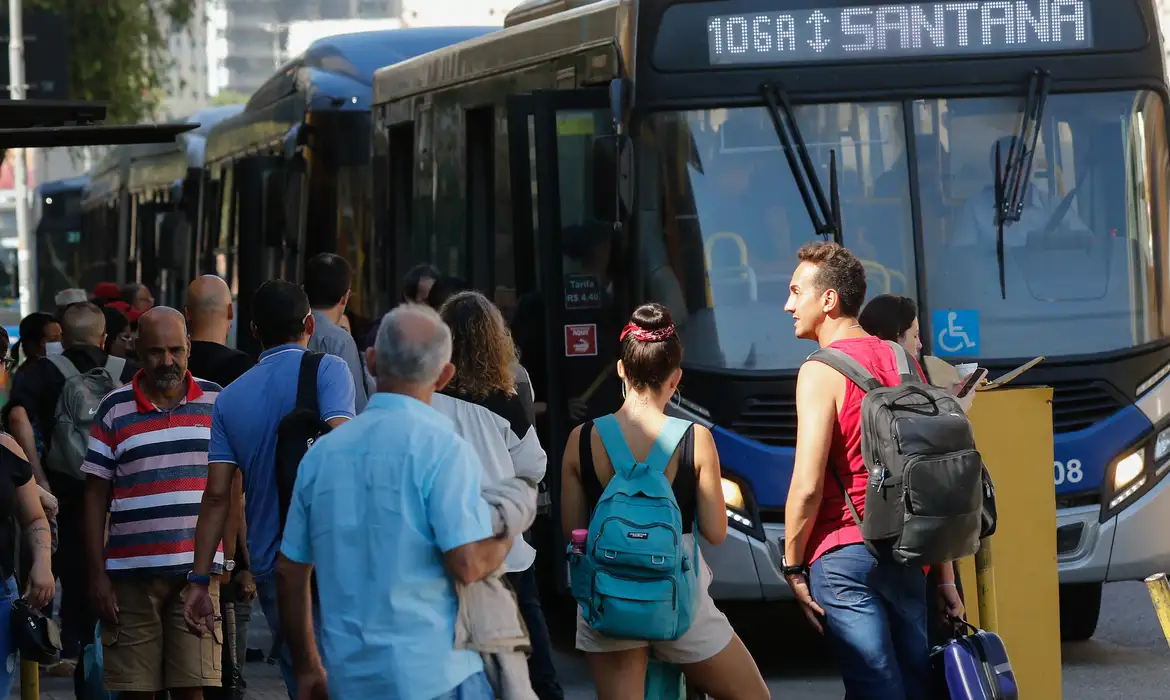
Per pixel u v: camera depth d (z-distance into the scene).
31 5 98.56
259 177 47.81
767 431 29.34
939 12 30.28
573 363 31.16
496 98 35.62
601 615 17.72
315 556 14.10
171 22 110.69
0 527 19.02
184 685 20.94
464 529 13.78
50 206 115.19
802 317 19.36
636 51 30.27
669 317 18.56
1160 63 30.61
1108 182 30.19
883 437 17.72
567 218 31.33
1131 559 29.34
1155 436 29.77
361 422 14.23
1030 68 30.31
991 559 20.84
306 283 25.03
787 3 30.23
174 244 65.19
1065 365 29.67
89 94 102.88
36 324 34.12
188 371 21.62
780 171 29.98
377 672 13.72
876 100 30.14
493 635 14.11
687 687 19.30
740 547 29.00
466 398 20.86
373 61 49.50
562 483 18.77
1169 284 30.19
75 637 30.05
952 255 29.92
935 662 18.47
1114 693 27.98
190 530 20.95
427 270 33.28
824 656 31.98
